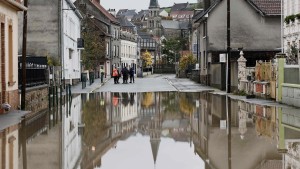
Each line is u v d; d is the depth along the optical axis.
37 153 14.34
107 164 12.74
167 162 13.01
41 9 53.28
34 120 22.83
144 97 38.78
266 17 54.69
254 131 18.64
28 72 29.70
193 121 22.30
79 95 41.91
